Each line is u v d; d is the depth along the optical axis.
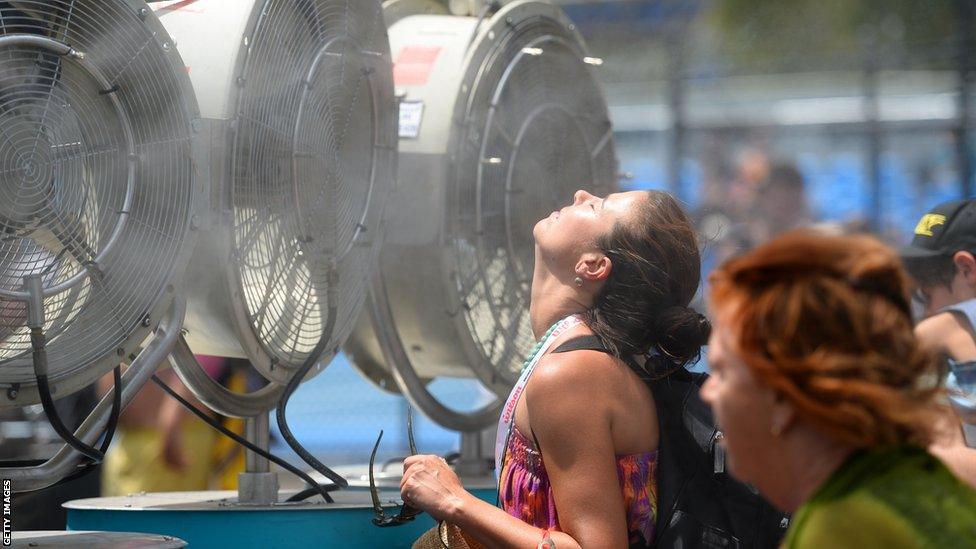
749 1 19.28
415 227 9.38
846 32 19.12
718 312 3.86
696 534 6.37
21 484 6.12
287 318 7.78
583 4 19.59
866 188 18.75
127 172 6.36
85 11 6.19
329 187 8.08
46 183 5.90
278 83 7.59
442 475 6.66
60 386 6.06
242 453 13.45
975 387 8.14
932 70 18.78
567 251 6.93
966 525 3.50
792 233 3.83
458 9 11.00
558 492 6.32
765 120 19.19
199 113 6.86
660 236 6.80
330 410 17.16
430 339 9.82
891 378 3.63
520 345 10.39
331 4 8.04
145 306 6.52
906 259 9.30
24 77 5.83
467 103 9.54
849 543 3.48
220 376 12.91
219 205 7.11
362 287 8.60
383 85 8.73
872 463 3.62
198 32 7.29
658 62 19.45
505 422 6.83
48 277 5.98
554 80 10.62
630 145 19.45
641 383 6.60
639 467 6.47
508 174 9.92
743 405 3.79
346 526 7.50
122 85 6.41
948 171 18.52
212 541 7.37
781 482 3.86
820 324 3.63
